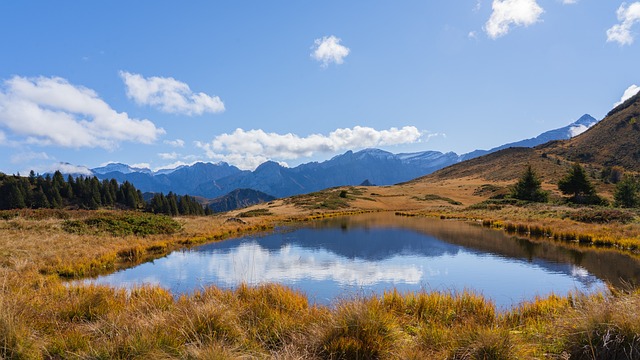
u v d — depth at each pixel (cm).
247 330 632
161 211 11100
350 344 535
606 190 8912
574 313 622
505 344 523
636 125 14225
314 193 10475
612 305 570
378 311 639
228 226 3997
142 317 659
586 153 14062
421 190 11469
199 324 601
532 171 7369
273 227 4219
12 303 654
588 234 2503
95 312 748
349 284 1502
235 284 1501
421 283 1507
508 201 6925
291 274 1711
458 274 1658
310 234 3434
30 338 531
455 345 543
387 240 2889
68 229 2742
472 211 5994
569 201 6794
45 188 11194
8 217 3603
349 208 7819
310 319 667
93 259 1886
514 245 2470
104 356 498
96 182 12544
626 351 488
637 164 11706
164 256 2255
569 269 1686
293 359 498
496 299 1241
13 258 1661
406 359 509
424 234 3212
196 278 1628
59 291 1005
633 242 2130
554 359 522
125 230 2980
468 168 18000
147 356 502
